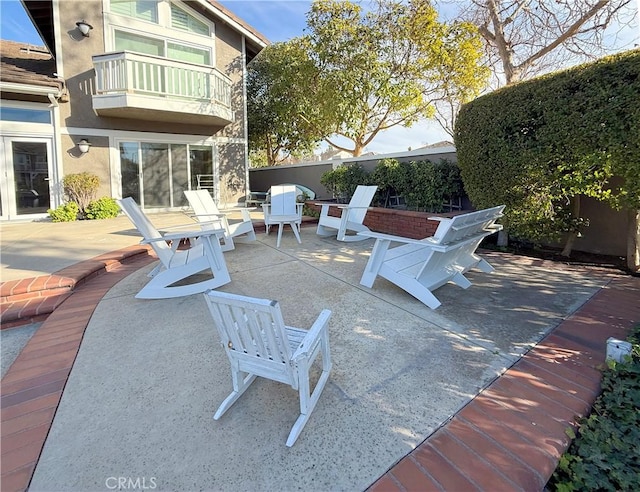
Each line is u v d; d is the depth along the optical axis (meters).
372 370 2.25
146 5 9.59
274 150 17.38
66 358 2.40
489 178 4.86
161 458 1.58
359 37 10.55
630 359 2.07
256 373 1.80
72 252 5.15
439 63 10.11
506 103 4.52
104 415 1.85
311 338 1.73
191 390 2.06
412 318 3.01
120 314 3.14
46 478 1.47
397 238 3.39
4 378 2.16
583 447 1.59
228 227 5.43
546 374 2.14
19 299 3.46
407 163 6.86
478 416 1.81
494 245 5.76
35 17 9.41
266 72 14.45
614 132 3.56
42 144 8.77
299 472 1.51
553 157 4.13
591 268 4.43
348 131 12.58
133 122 9.76
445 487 1.41
